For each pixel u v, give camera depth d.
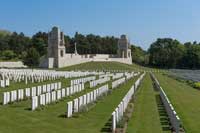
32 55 153.75
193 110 36.25
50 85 45.25
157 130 24.53
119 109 26.56
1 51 194.62
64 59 151.38
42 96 32.69
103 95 43.91
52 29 152.38
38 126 24.47
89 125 25.89
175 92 55.75
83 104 32.41
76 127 25.00
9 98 33.62
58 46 150.25
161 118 29.41
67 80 67.62
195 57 184.00
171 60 193.25
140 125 26.22
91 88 52.78
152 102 40.28
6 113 27.75
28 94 38.03
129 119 28.38
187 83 77.81
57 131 23.41
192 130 25.67
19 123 24.97
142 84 67.75
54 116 28.41
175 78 95.19
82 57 166.62
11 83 55.16
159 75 109.06
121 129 24.33
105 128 24.94
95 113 31.17
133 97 42.34
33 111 29.81
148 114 31.34
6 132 22.09
